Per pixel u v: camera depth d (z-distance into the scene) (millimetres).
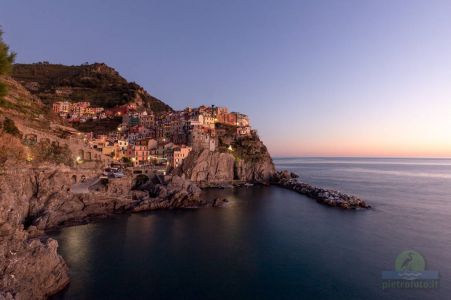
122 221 64188
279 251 47375
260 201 94438
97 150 101625
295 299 32812
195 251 46781
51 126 98375
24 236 32531
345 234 57156
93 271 38438
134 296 32469
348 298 33219
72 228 57281
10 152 58250
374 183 153625
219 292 33938
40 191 59750
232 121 182375
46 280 31547
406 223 66000
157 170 103625
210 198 98250
